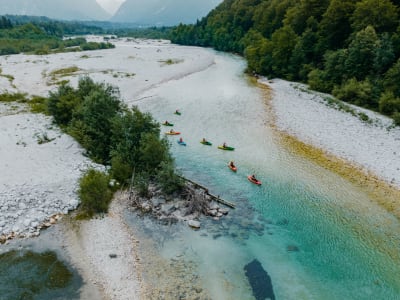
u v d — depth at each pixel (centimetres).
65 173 3186
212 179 3516
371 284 2225
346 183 3431
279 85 7356
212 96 6512
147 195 3041
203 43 16462
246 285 2169
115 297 1986
